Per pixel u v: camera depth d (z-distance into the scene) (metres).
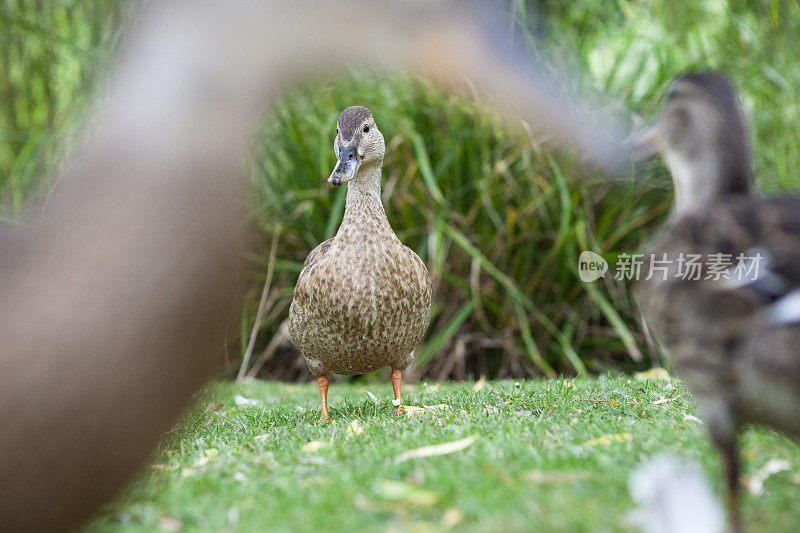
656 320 3.90
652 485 3.45
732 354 3.54
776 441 5.06
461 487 4.02
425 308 7.34
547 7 12.35
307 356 7.44
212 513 3.98
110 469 3.25
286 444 5.65
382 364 7.50
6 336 3.03
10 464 3.11
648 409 6.27
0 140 12.64
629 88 12.15
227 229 3.04
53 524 3.35
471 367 11.83
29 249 3.15
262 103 2.89
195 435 6.33
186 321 3.08
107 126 3.02
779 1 13.33
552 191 10.86
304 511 3.87
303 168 11.96
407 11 2.52
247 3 2.73
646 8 14.09
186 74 2.85
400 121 11.38
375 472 4.42
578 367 10.68
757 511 3.80
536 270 11.77
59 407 3.06
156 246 2.99
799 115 12.29
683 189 4.41
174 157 2.93
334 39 2.62
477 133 11.17
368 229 7.11
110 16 10.40
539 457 4.54
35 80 12.91
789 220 3.65
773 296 3.46
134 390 3.10
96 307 3.01
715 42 13.41
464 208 11.76
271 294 11.91
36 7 12.72
